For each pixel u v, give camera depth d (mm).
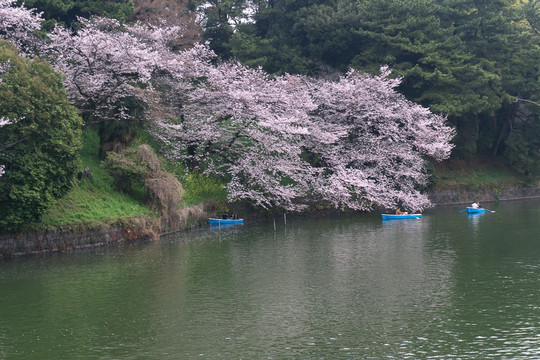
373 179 52031
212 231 41562
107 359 18141
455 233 39969
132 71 41250
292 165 47531
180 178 45500
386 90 52938
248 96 44281
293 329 20625
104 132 42000
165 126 44688
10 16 36375
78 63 41469
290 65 61938
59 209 34625
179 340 19719
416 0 61031
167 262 31031
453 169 65188
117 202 38281
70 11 52062
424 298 24000
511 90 65250
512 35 63031
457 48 61969
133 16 56500
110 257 32156
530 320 21078
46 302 24000
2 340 19797
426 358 17859
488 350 18375
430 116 57156
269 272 28781
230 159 46719
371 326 20781
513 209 54594
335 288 25719
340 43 61812
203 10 67688
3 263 30562
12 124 29797
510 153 65375
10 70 31297
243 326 21031
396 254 32719
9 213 30406
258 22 70688
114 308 23203
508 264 29797
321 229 42594
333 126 51344
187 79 49094
